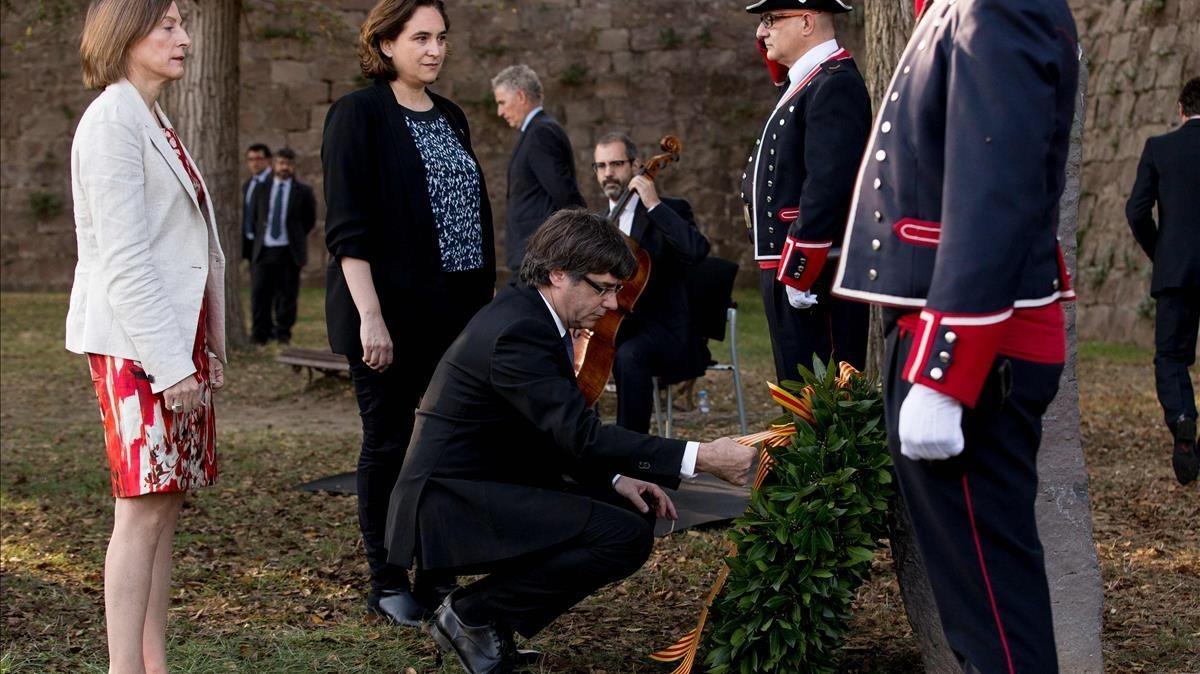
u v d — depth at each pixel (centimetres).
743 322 1459
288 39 1873
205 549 490
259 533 515
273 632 384
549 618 331
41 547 495
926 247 229
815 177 369
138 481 300
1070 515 312
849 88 373
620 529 319
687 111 1905
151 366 296
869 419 303
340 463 675
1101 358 1130
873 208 238
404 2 389
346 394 947
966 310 211
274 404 912
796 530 295
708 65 1897
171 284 305
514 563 326
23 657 363
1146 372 1027
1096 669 312
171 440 304
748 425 769
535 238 333
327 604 417
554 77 1903
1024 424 234
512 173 662
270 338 1259
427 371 405
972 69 215
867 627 382
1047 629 234
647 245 563
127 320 295
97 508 565
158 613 324
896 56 504
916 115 230
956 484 234
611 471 317
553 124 652
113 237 295
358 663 357
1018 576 234
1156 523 509
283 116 1884
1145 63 1299
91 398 923
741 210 1908
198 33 1115
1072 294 246
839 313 387
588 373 496
